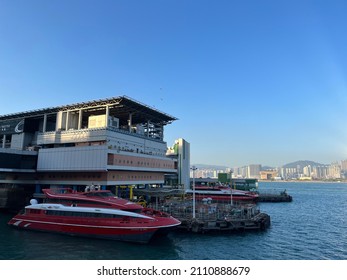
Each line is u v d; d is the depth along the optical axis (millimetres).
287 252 34156
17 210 65688
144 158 72625
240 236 41625
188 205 55125
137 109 76625
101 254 31562
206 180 134875
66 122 75375
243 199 93938
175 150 105250
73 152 62688
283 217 65375
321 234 45562
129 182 67625
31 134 81625
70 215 39875
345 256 32906
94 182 61219
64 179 65250
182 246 35531
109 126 69250
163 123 92875
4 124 84875
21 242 36125
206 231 42344
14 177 72875
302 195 150500
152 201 73125
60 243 35750
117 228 36531
